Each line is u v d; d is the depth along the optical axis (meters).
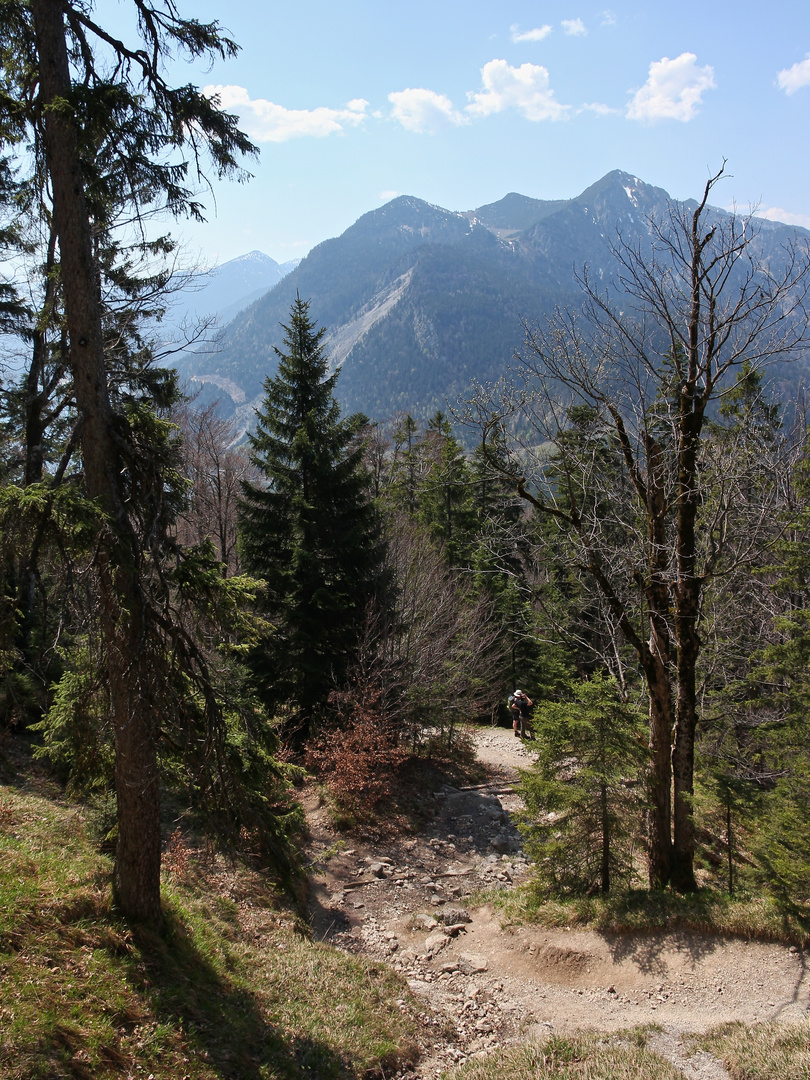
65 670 8.34
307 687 19.45
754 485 13.99
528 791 12.67
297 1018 8.57
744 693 18.48
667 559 12.25
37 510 6.28
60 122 6.84
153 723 7.44
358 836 16.27
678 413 11.94
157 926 8.18
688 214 11.67
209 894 10.88
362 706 18.36
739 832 12.73
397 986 10.57
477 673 25.31
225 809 8.52
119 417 7.39
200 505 27.39
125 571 6.77
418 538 28.73
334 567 20.12
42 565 6.83
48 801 11.31
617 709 12.39
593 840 12.49
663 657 12.40
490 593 29.17
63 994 6.37
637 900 11.70
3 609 6.75
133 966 7.29
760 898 11.08
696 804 11.79
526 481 13.04
